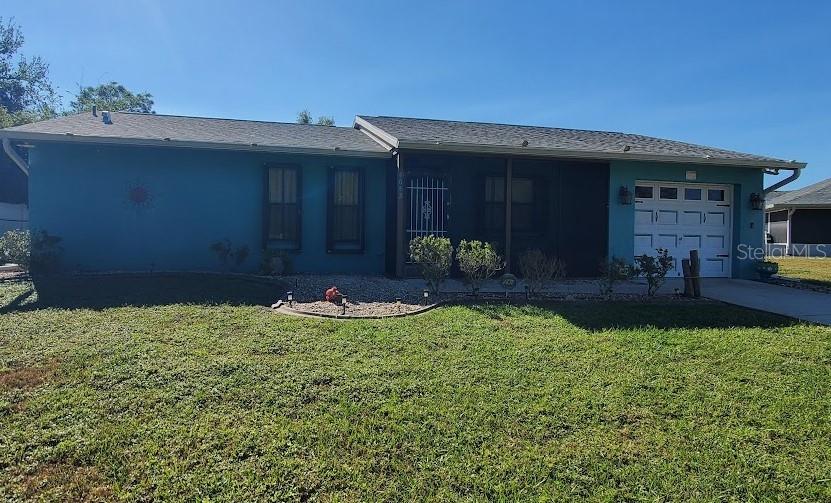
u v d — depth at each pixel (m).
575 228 11.23
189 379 4.15
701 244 11.41
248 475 2.87
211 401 3.78
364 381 4.22
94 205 9.79
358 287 8.57
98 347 4.86
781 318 6.97
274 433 3.33
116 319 5.94
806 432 3.56
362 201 10.87
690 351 5.31
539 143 10.65
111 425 3.38
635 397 4.08
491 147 9.62
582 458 3.16
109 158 9.82
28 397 3.75
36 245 8.95
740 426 3.64
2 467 2.89
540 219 11.11
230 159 10.30
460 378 4.37
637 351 5.26
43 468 2.89
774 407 3.94
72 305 6.63
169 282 8.27
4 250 8.90
